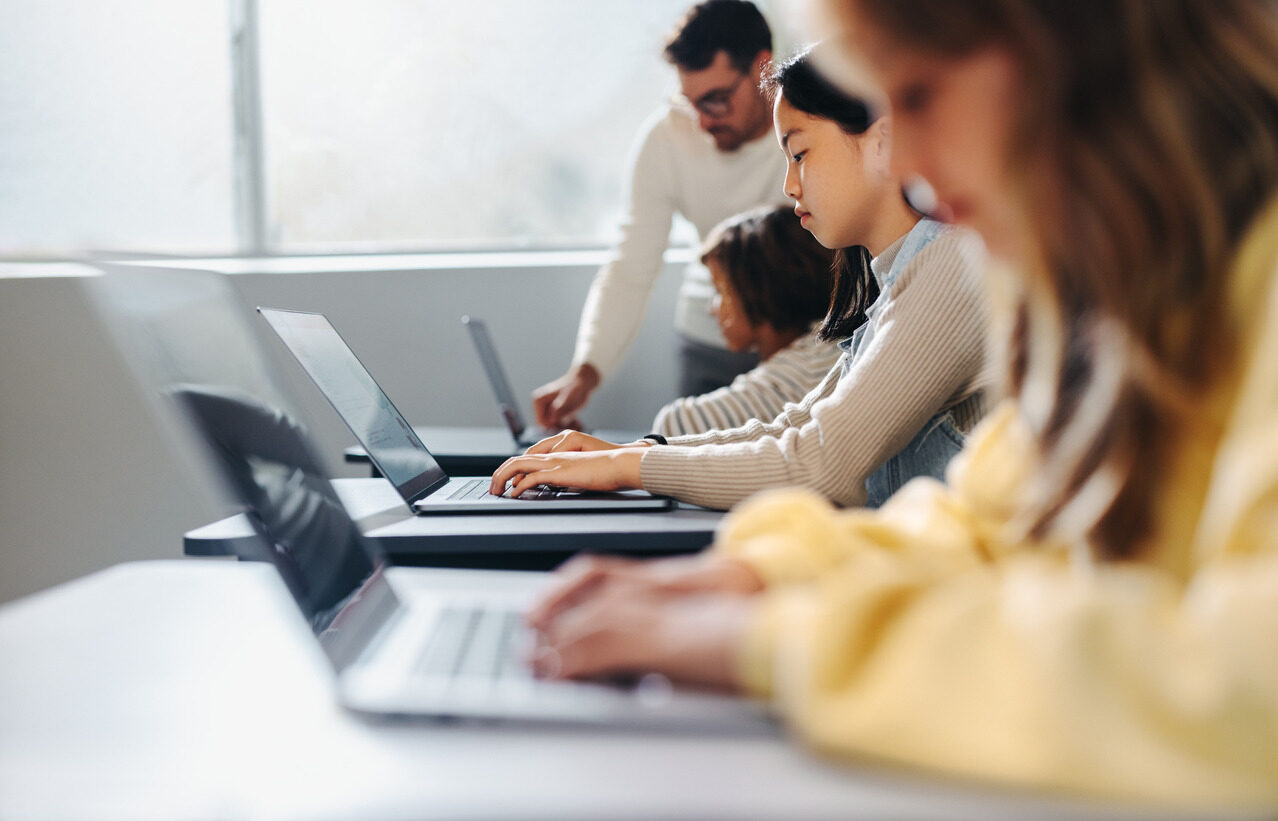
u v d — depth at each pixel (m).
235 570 0.85
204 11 3.03
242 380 0.84
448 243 3.34
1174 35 0.53
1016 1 0.53
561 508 1.29
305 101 3.19
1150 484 0.56
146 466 2.76
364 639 0.68
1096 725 0.43
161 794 0.46
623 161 3.41
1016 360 0.75
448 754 0.50
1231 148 0.53
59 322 2.69
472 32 3.29
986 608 0.49
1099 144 0.53
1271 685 0.41
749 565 0.67
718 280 2.22
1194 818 0.41
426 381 3.18
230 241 3.12
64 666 0.62
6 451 2.68
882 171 1.40
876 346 1.34
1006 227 0.58
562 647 0.59
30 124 2.84
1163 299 0.53
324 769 0.48
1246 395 0.49
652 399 3.33
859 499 1.33
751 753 0.49
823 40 0.60
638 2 3.36
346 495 1.47
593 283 3.14
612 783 0.46
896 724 0.46
